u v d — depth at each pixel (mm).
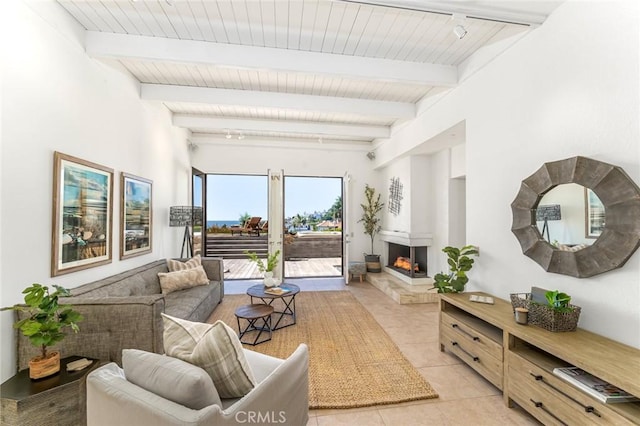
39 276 2084
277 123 5148
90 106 2703
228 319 3834
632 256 1730
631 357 1581
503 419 1941
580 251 1989
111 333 2021
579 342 1773
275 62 2930
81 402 1712
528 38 2441
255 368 1788
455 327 2695
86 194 2607
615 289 1819
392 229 6094
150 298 2113
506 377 2074
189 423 1025
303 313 4078
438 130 3830
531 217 2381
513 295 2289
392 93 4062
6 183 1835
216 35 2738
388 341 3135
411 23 2564
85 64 2629
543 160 2311
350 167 6660
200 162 6145
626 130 1750
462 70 3238
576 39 2037
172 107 4594
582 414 1544
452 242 4773
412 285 5098
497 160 2793
